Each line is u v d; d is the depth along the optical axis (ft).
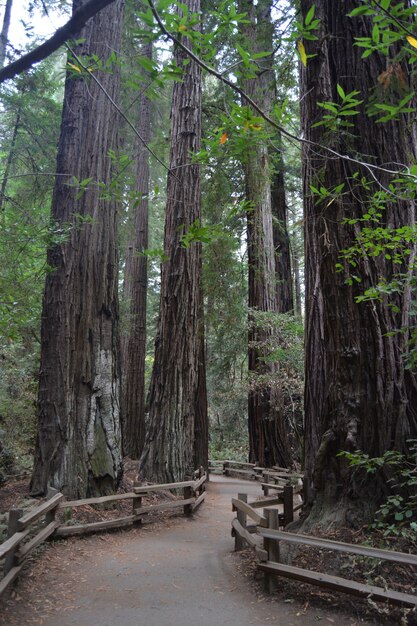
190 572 16.71
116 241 27.99
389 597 11.85
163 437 31.73
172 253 34.04
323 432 17.30
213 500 32.94
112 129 27.27
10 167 32.17
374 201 13.60
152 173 61.93
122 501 25.53
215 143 11.36
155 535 22.18
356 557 14.20
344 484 16.22
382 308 16.44
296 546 15.79
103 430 25.32
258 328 43.68
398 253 16.51
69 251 25.59
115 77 27.78
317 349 20.16
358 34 17.30
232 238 42.24
